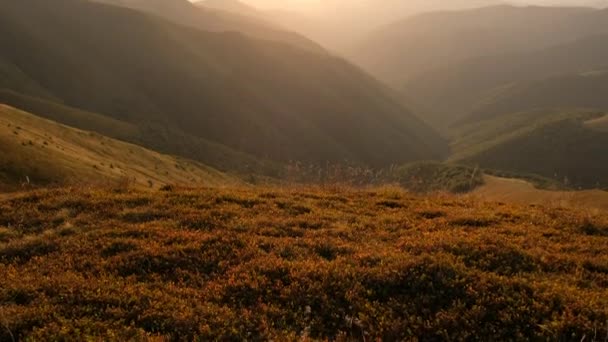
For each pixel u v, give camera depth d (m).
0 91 174.50
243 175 151.25
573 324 6.80
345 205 14.43
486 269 8.87
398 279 8.35
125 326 6.77
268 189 17.12
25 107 171.62
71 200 13.80
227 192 15.54
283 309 7.57
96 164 71.31
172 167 108.44
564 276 8.62
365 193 16.73
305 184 18.36
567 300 7.48
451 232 11.09
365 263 9.14
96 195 14.62
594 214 13.71
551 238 11.07
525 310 7.26
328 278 8.41
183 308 7.44
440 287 8.06
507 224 12.13
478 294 7.70
